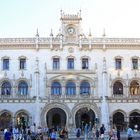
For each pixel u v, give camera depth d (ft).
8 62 351.67
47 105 341.62
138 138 265.13
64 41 353.10
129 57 354.54
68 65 351.87
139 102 347.15
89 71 349.41
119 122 347.56
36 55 351.25
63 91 346.95
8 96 345.51
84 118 351.25
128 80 351.25
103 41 353.31
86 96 345.10
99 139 265.54
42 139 225.35
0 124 342.03
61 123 351.87
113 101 346.33
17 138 217.56
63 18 356.18
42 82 347.77
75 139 268.21
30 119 342.03
